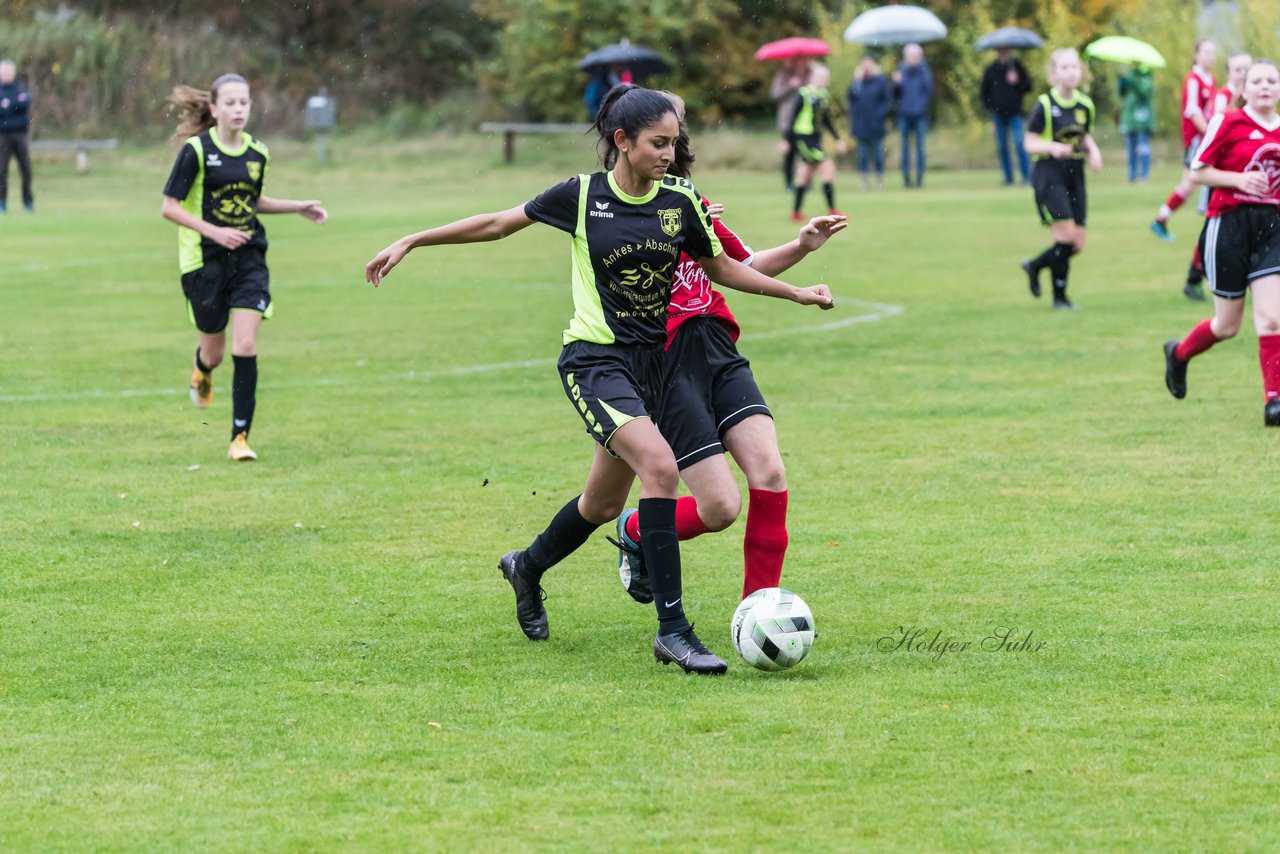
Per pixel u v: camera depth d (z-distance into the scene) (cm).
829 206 7275
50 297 4966
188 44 12194
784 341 3956
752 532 1644
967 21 11450
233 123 2695
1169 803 1216
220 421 3023
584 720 1423
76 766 1319
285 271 5756
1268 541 2047
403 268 5875
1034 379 3347
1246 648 1609
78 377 3531
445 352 3881
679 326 1658
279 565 2014
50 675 1568
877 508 2273
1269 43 9944
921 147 9244
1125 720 1400
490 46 13250
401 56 12975
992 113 9244
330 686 1530
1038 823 1181
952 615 1752
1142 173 9012
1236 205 2752
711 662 1552
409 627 1742
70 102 11675
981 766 1295
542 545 1667
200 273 2759
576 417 3038
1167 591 1831
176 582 1933
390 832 1179
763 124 12912
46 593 1881
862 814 1202
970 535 2112
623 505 1659
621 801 1233
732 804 1223
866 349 3806
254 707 1469
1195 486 2364
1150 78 8738
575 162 10956
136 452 2731
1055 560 1980
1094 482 2406
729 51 12762
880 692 1491
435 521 2247
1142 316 4238
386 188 9600
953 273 5319
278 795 1252
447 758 1330
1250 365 3462
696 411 1630
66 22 12006
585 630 1733
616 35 12494
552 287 5266
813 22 12862
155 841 1167
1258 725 1384
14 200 9056
